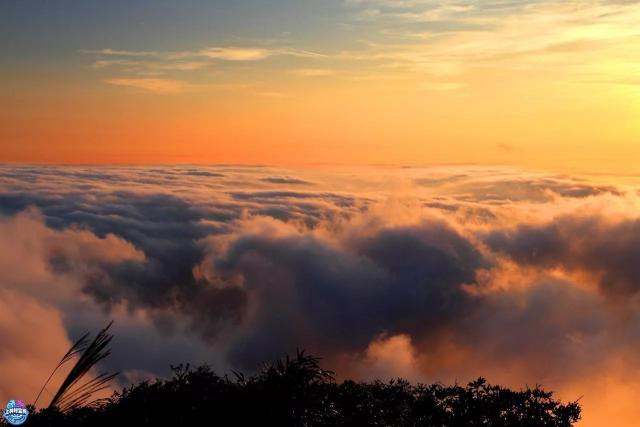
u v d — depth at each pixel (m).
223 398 9.20
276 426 9.08
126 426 8.79
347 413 9.77
